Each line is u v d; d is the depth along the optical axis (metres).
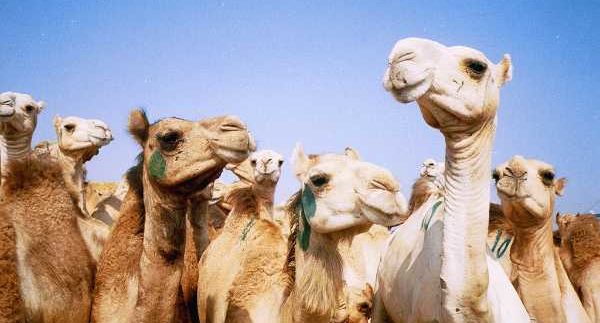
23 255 5.30
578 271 6.82
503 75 4.39
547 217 5.89
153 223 5.58
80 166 10.31
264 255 6.18
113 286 5.64
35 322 5.18
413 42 4.02
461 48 4.11
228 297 6.18
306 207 5.08
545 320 5.90
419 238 5.42
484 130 4.16
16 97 8.41
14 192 5.74
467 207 4.16
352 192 4.88
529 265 5.95
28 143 8.56
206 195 7.76
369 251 8.37
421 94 3.98
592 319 6.58
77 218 6.22
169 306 5.50
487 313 4.24
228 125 5.45
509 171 5.85
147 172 5.64
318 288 5.08
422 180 6.74
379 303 6.15
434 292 4.78
